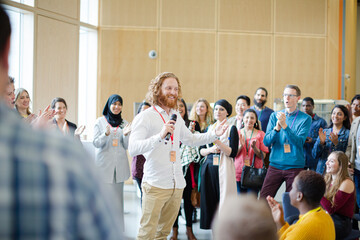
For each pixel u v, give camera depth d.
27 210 0.50
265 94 6.36
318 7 9.79
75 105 8.37
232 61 9.58
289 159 4.18
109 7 9.10
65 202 0.52
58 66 8.00
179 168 3.14
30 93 7.45
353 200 3.28
